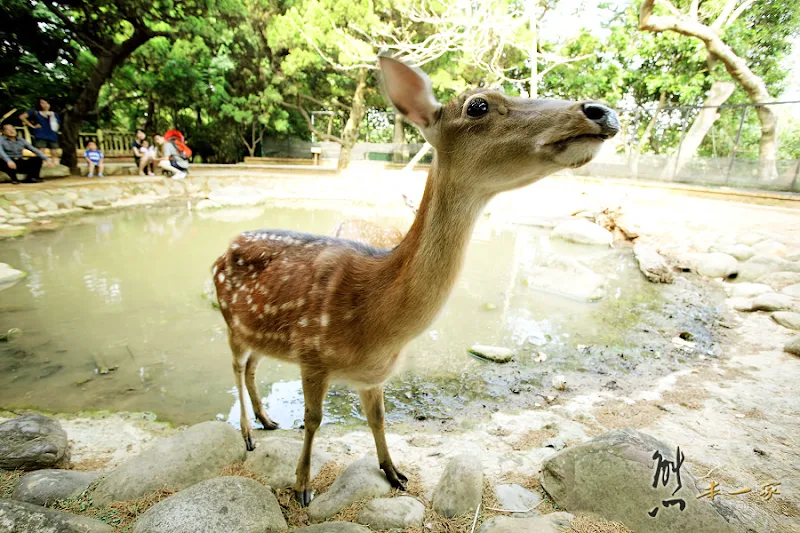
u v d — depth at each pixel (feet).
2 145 32.50
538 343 14.46
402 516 6.77
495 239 28.48
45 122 37.40
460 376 12.42
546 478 7.54
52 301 17.06
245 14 43.01
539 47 48.98
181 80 51.06
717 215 28.89
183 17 39.60
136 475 7.27
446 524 6.76
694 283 20.29
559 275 19.72
